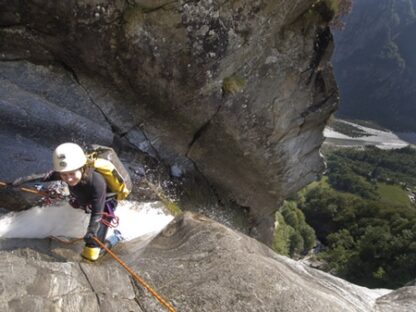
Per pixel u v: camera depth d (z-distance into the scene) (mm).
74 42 7629
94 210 4703
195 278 4613
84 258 5020
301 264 6562
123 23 7523
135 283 4445
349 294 6105
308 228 61562
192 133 9562
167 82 8438
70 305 3822
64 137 7754
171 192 9516
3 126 7051
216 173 10758
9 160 6637
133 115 8836
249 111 9641
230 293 4449
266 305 4434
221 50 8297
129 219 7473
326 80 10406
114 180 5047
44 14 7191
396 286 43719
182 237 5465
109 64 8039
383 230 55031
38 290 3764
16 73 7586
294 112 10383
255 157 10758
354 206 71250
